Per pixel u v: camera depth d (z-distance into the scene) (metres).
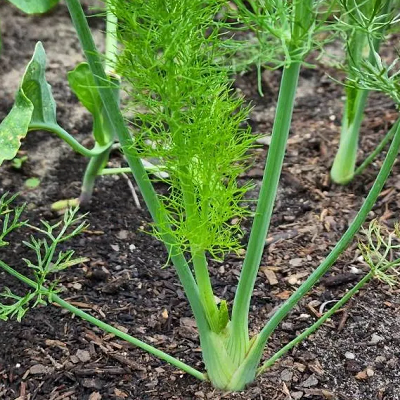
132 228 0.89
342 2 0.56
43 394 0.69
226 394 0.68
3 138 0.59
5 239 0.86
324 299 0.79
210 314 0.65
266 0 0.54
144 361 0.72
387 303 0.78
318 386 0.69
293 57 0.52
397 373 0.71
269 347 0.73
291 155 1.00
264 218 0.60
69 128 1.06
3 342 0.74
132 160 0.59
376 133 1.04
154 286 0.81
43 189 0.95
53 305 0.78
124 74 0.57
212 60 0.59
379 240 0.67
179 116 0.59
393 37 1.23
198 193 0.63
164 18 0.55
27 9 0.61
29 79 0.66
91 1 1.36
